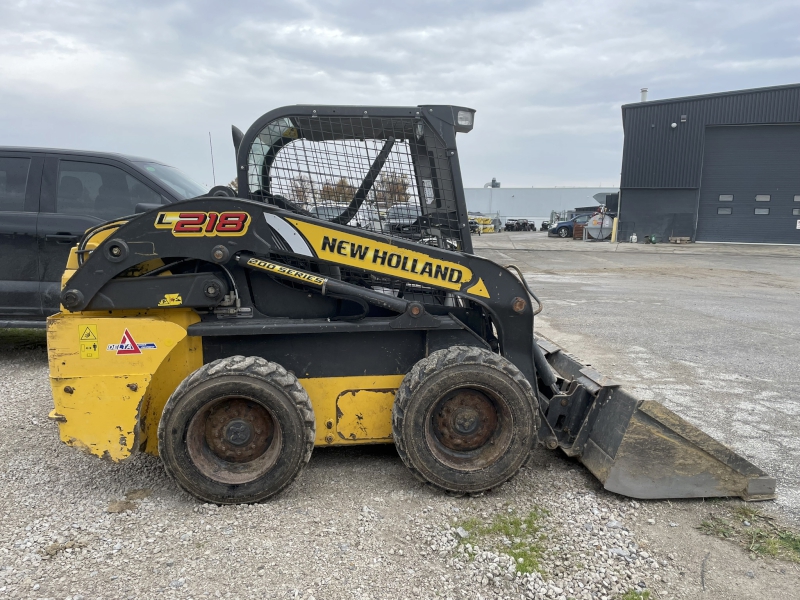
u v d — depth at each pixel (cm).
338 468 363
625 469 328
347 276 354
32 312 546
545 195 5566
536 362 386
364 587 248
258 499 314
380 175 350
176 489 334
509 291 340
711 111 2683
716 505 329
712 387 548
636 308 970
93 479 346
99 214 559
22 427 421
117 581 249
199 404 303
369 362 346
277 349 340
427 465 321
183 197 575
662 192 2822
